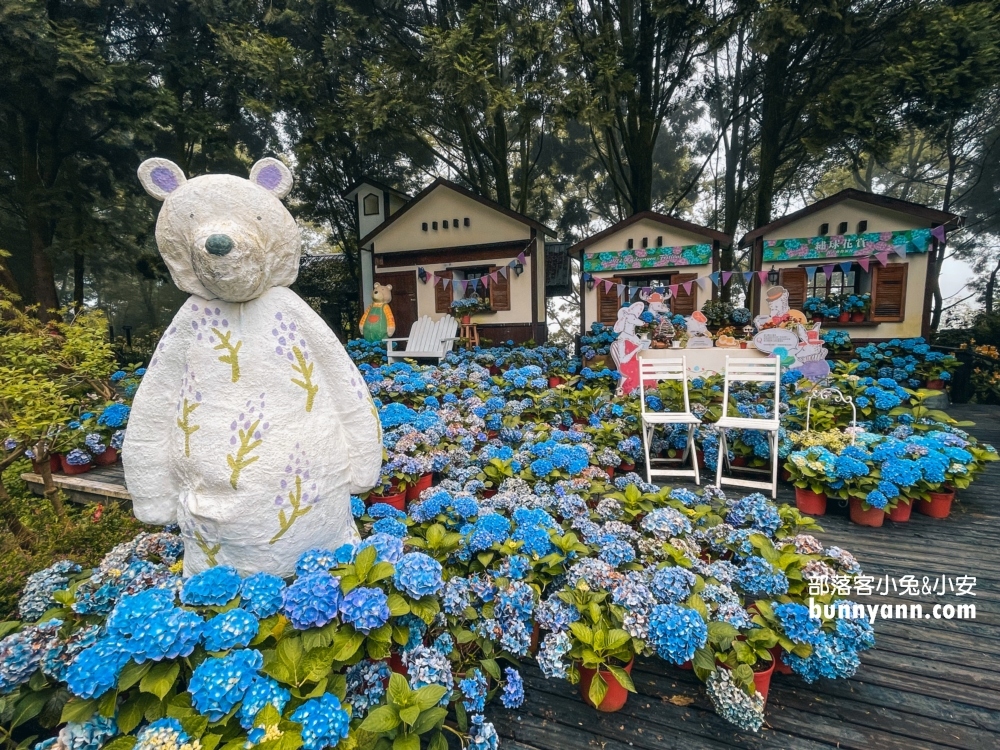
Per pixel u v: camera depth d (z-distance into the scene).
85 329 4.35
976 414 6.98
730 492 4.30
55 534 3.16
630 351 6.24
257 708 1.42
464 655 2.04
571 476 3.49
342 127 10.67
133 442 1.89
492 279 10.50
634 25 11.89
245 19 10.68
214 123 10.40
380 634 1.70
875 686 2.13
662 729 1.93
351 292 15.01
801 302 8.30
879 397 4.89
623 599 1.98
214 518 1.81
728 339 6.60
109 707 1.43
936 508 3.77
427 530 2.55
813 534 3.54
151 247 12.55
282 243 1.90
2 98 8.81
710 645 1.93
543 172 17.47
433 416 4.32
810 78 10.12
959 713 1.98
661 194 18.30
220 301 1.84
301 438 1.88
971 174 14.12
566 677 1.87
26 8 7.35
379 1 10.62
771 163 11.20
